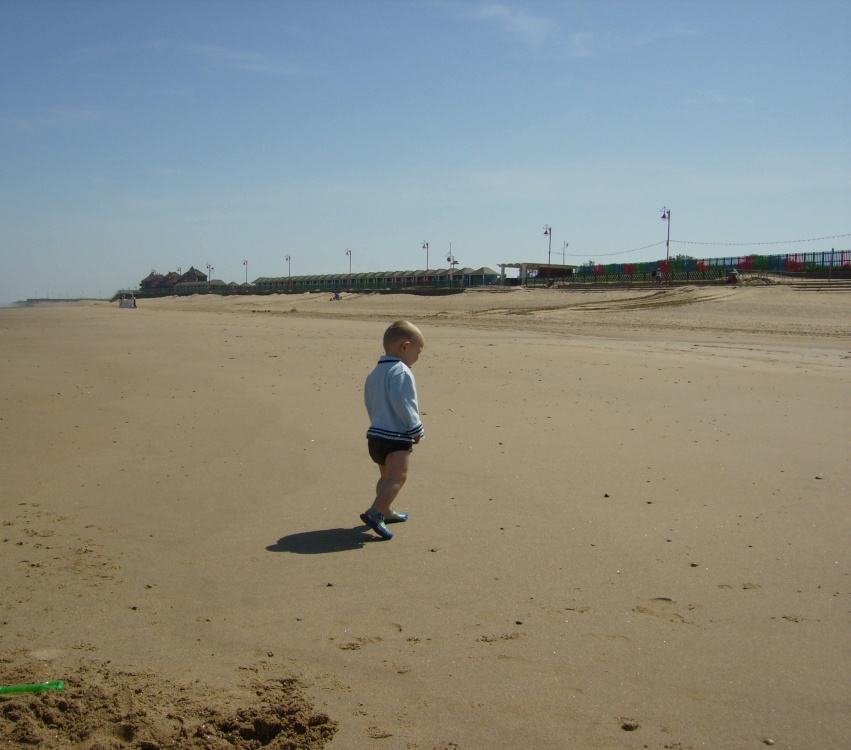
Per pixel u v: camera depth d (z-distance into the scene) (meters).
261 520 5.83
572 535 5.46
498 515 5.93
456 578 4.67
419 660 3.66
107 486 6.73
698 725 3.13
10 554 5.09
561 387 12.24
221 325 29.20
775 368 14.98
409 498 6.40
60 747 3.04
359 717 3.20
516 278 88.00
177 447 8.16
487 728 3.12
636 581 4.63
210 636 3.92
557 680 3.47
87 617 4.14
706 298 43.78
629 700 3.32
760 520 5.80
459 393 11.68
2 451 7.99
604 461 7.59
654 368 14.57
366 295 80.12
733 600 4.36
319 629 3.99
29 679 3.48
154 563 4.95
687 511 6.02
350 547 5.23
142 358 15.83
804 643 3.84
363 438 8.51
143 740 3.05
